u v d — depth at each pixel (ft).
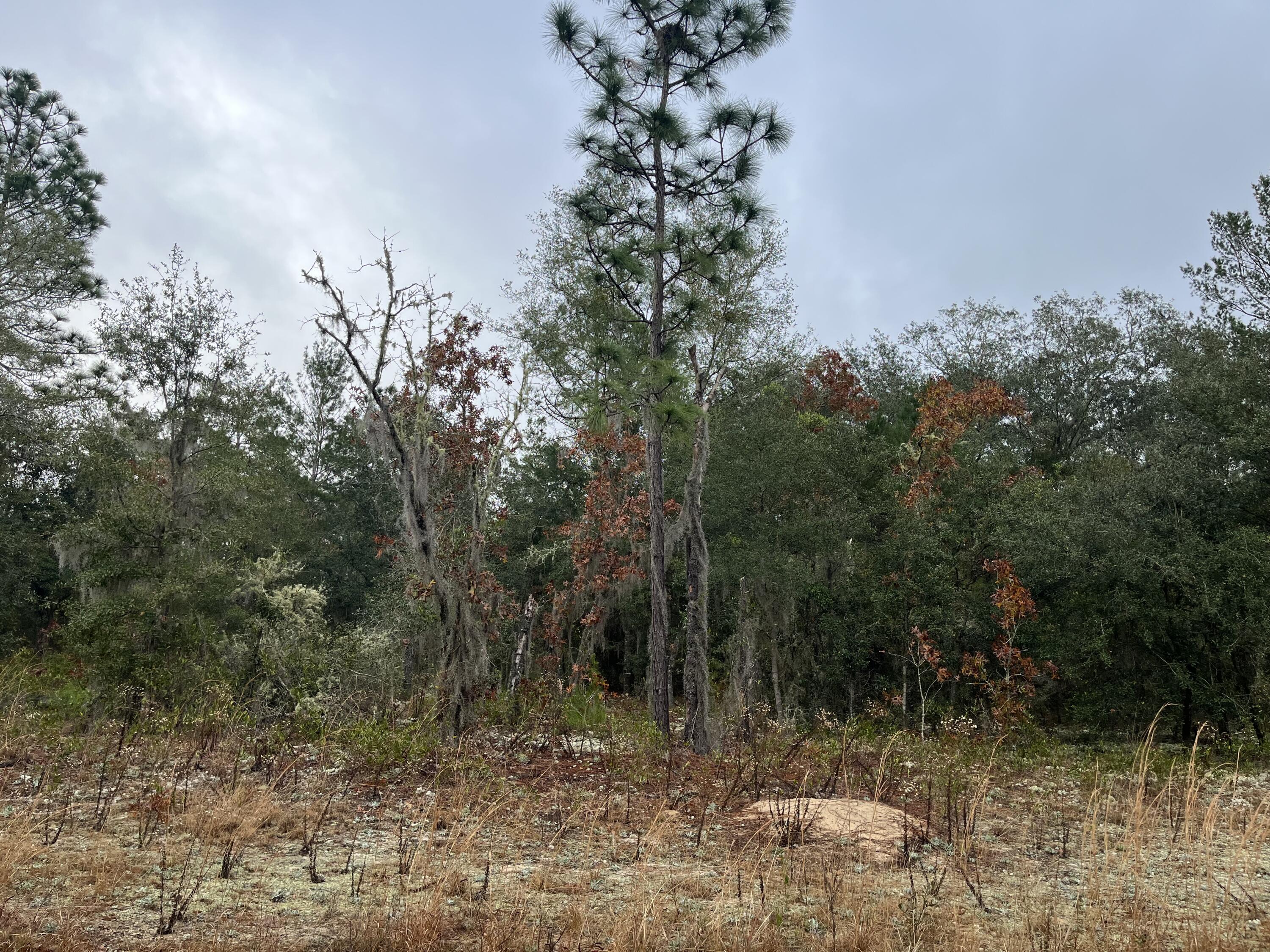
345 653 41.83
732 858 21.68
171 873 18.60
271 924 15.74
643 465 69.56
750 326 69.26
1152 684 58.29
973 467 70.69
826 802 27.32
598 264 48.19
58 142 88.17
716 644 72.59
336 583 90.22
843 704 66.23
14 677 46.42
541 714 40.06
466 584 40.70
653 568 44.29
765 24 45.62
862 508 71.72
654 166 46.91
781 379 80.48
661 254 45.83
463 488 48.06
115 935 14.89
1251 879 21.07
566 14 44.73
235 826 22.45
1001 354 114.11
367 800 26.73
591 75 46.21
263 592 43.11
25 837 19.58
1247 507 60.64
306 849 20.84
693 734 40.34
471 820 24.08
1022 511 64.08
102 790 25.62
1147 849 23.82
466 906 17.24
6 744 30.63
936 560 64.34
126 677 39.93
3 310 74.43
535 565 72.90
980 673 57.52
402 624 45.03
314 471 95.45
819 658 67.21
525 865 20.39
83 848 19.90
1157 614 57.16
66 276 75.92
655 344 45.34
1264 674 53.01
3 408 73.46
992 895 19.45
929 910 17.87
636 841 23.20
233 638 42.47
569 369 67.05
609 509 68.74
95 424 57.77
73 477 74.74
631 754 35.40
